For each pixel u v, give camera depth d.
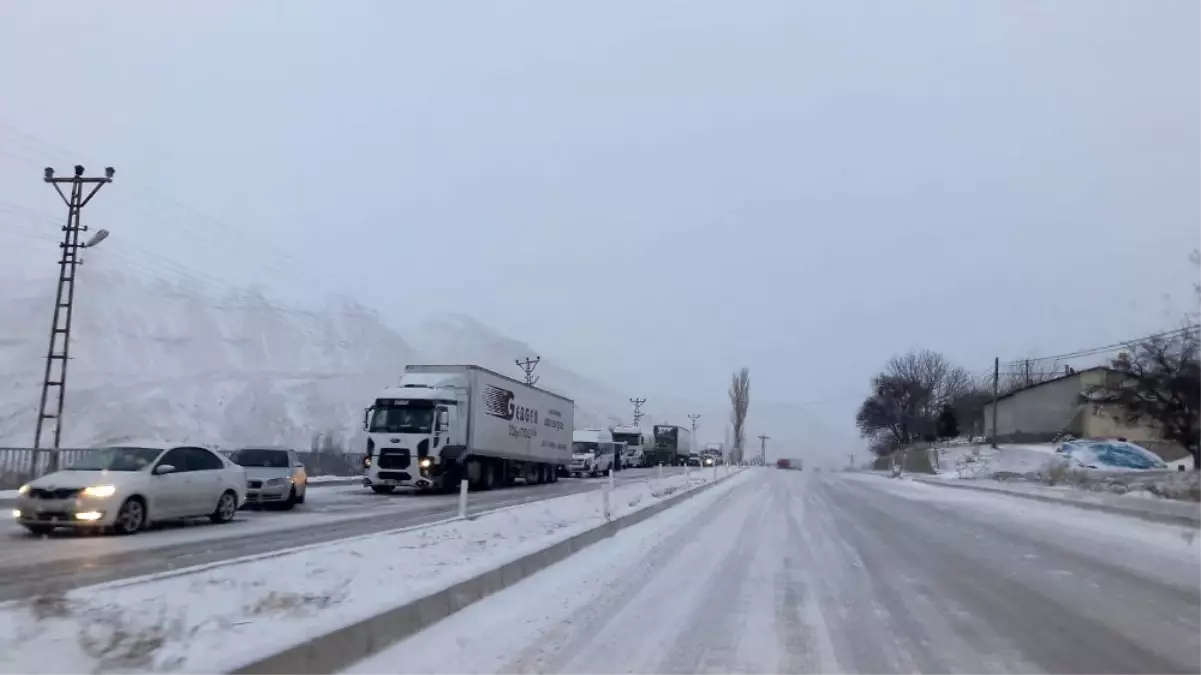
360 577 9.96
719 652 8.51
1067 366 74.69
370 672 7.07
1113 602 11.64
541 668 7.61
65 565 12.61
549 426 45.78
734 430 113.75
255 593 8.67
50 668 5.67
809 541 18.84
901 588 12.66
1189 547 18.14
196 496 18.92
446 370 36.19
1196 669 8.16
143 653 6.12
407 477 32.88
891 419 112.38
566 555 14.54
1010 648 8.91
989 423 76.12
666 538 18.56
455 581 9.77
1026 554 16.92
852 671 7.93
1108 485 32.34
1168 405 41.25
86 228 33.31
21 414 42.59
